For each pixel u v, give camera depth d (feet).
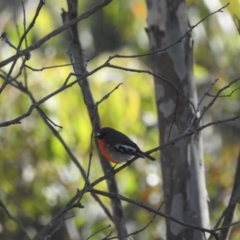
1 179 45.62
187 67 28.81
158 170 52.01
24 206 47.98
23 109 41.68
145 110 44.91
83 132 41.98
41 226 51.72
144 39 72.84
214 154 59.52
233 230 44.98
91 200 48.06
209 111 64.64
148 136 50.11
